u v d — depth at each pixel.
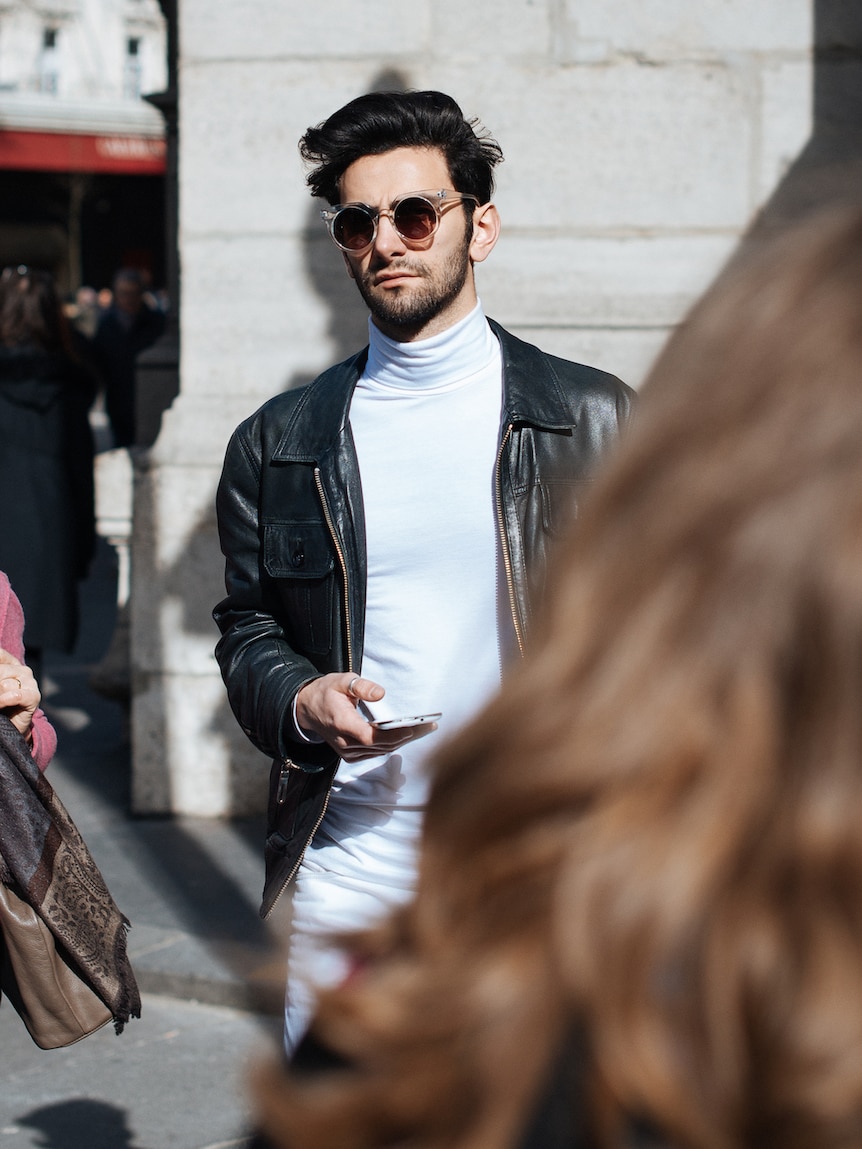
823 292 0.56
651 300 4.62
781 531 0.52
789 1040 0.51
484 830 0.58
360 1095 0.59
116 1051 3.69
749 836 0.53
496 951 0.57
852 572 0.51
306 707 2.11
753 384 0.56
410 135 2.19
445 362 2.22
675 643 0.55
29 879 2.39
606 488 0.59
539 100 4.63
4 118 24.77
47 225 33.50
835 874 0.51
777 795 0.53
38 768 2.46
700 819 0.53
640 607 0.55
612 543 0.57
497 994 0.56
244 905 4.40
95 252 34.72
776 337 0.56
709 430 0.56
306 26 4.76
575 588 0.58
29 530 5.89
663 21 4.58
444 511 2.16
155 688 5.18
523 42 4.62
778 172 4.61
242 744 5.18
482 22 4.64
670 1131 0.53
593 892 0.54
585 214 4.65
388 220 2.17
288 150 4.86
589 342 4.64
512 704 0.58
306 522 2.28
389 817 2.14
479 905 0.58
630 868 0.54
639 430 0.59
